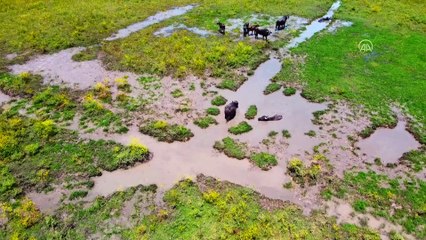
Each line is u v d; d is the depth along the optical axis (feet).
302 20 145.18
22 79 105.50
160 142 83.35
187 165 77.05
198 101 96.84
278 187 71.61
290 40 128.98
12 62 116.06
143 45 125.08
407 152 79.97
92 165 76.84
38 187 71.82
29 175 74.38
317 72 108.68
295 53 119.96
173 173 75.15
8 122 88.22
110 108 94.38
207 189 70.90
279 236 61.41
